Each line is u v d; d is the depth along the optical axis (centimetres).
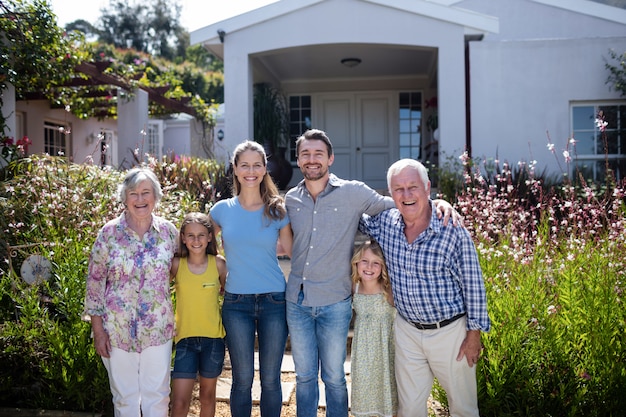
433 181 815
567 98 824
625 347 296
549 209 427
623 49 812
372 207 294
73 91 930
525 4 1130
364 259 292
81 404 319
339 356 287
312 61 969
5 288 375
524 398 298
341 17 805
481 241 380
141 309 276
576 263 344
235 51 830
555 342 302
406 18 804
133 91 884
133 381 281
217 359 296
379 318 296
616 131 828
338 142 1120
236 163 295
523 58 829
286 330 295
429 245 268
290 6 804
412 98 1105
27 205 445
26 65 665
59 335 328
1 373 329
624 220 364
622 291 323
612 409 287
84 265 358
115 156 1341
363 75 1089
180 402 285
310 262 286
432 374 288
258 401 349
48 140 1080
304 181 302
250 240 287
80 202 429
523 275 337
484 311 265
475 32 809
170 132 1434
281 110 1034
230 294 290
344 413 289
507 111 832
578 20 1120
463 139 807
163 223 291
